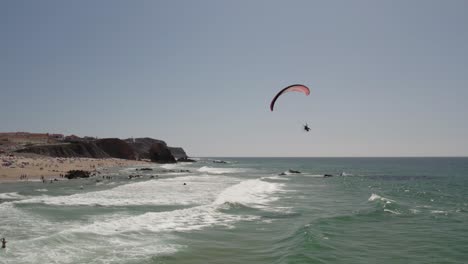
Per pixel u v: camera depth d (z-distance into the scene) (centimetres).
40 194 3634
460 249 1695
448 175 9288
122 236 1808
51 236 1711
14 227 2045
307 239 1745
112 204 2947
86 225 2083
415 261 1500
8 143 12294
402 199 3900
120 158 14725
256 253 1579
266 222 2306
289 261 1414
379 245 1745
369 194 4378
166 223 2164
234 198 3422
